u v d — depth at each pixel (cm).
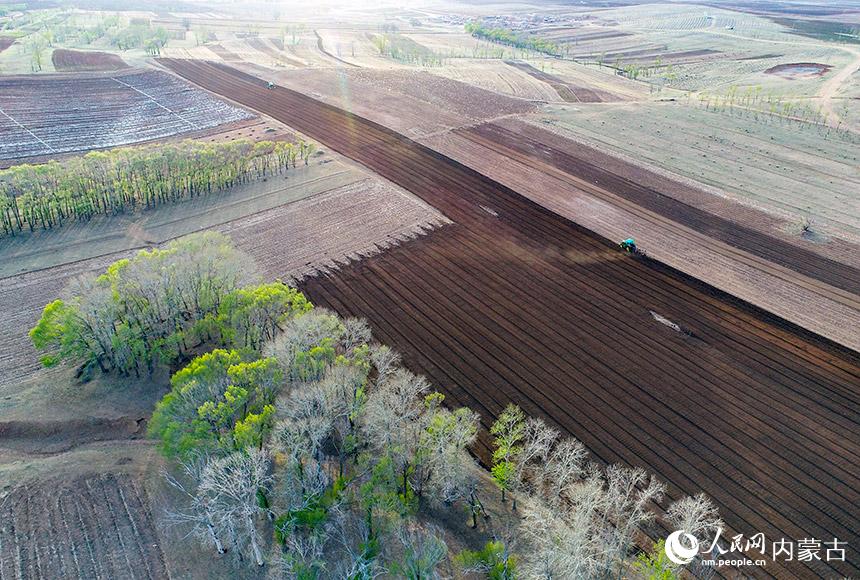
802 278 6919
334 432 4822
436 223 8162
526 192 9031
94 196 8119
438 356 5778
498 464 4578
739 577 3862
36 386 5353
